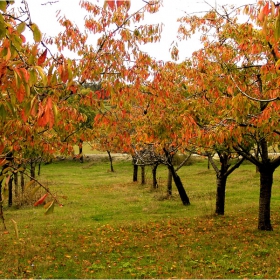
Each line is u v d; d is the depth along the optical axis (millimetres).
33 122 6887
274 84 7996
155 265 8336
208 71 9375
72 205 19750
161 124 9008
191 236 11359
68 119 8117
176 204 19125
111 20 8469
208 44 10039
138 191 25047
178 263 8430
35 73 2615
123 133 8578
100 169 41281
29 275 7758
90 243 10836
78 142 10211
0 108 2975
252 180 27047
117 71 7641
